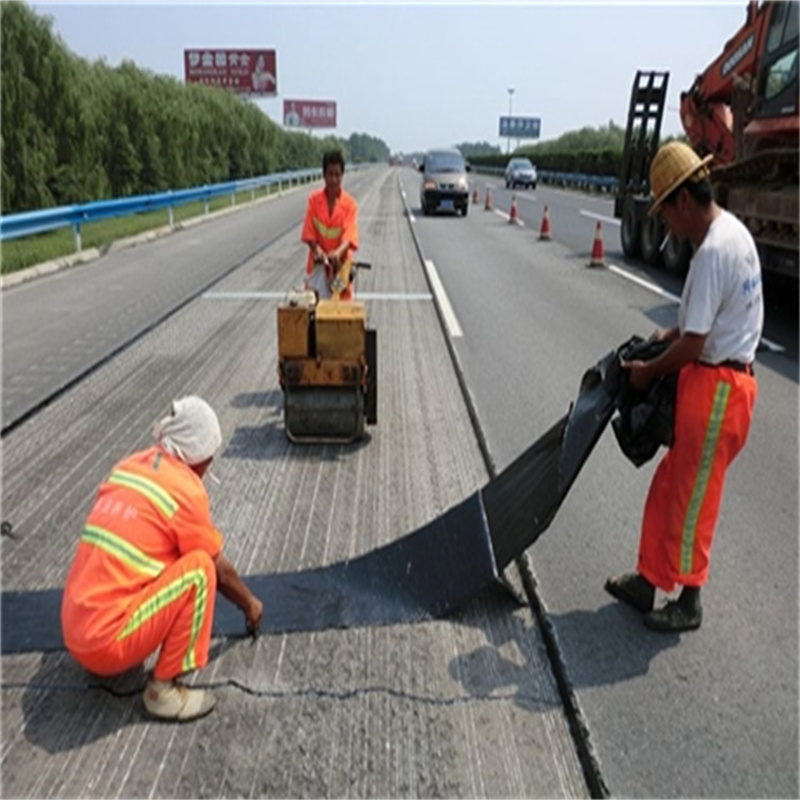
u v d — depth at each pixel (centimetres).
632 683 287
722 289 276
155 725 262
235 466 465
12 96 1434
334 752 252
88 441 502
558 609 331
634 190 1441
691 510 303
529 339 782
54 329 788
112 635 246
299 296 480
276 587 341
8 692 277
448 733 261
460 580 332
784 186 839
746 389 289
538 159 5338
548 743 258
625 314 910
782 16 914
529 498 331
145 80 2388
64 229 1543
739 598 342
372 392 504
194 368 659
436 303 941
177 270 1150
